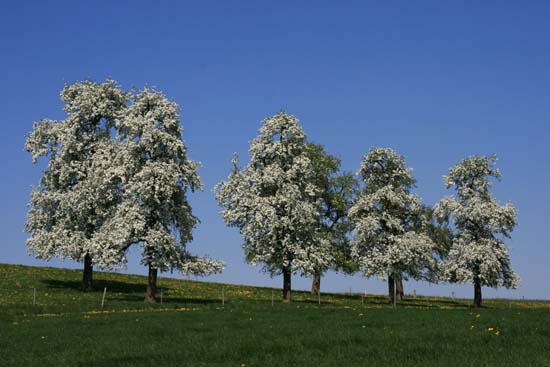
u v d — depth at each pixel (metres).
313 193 64.88
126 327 34.84
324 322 36.69
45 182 64.50
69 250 60.09
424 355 24.97
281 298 68.62
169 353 26.19
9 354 27.23
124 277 79.69
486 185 74.44
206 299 61.62
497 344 27.38
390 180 72.00
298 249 61.12
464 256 71.31
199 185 59.06
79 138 65.19
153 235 55.12
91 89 65.94
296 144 64.69
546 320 35.66
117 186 61.59
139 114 59.69
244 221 63.75
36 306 46.59
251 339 29.28
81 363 24.95
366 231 69.31
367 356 24.95
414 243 68.62
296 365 23.17
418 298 85.75
